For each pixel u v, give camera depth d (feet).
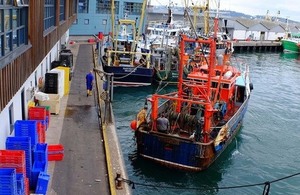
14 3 31.35
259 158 52.01
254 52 205.57
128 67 84.94
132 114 68.69
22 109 41.24
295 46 203.00
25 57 34.35
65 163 35.40
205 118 43.70
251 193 42.24
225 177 45.80
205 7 117.19
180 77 48.26
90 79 59.47
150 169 46.01
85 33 160.04
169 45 107.14
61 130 43.93
